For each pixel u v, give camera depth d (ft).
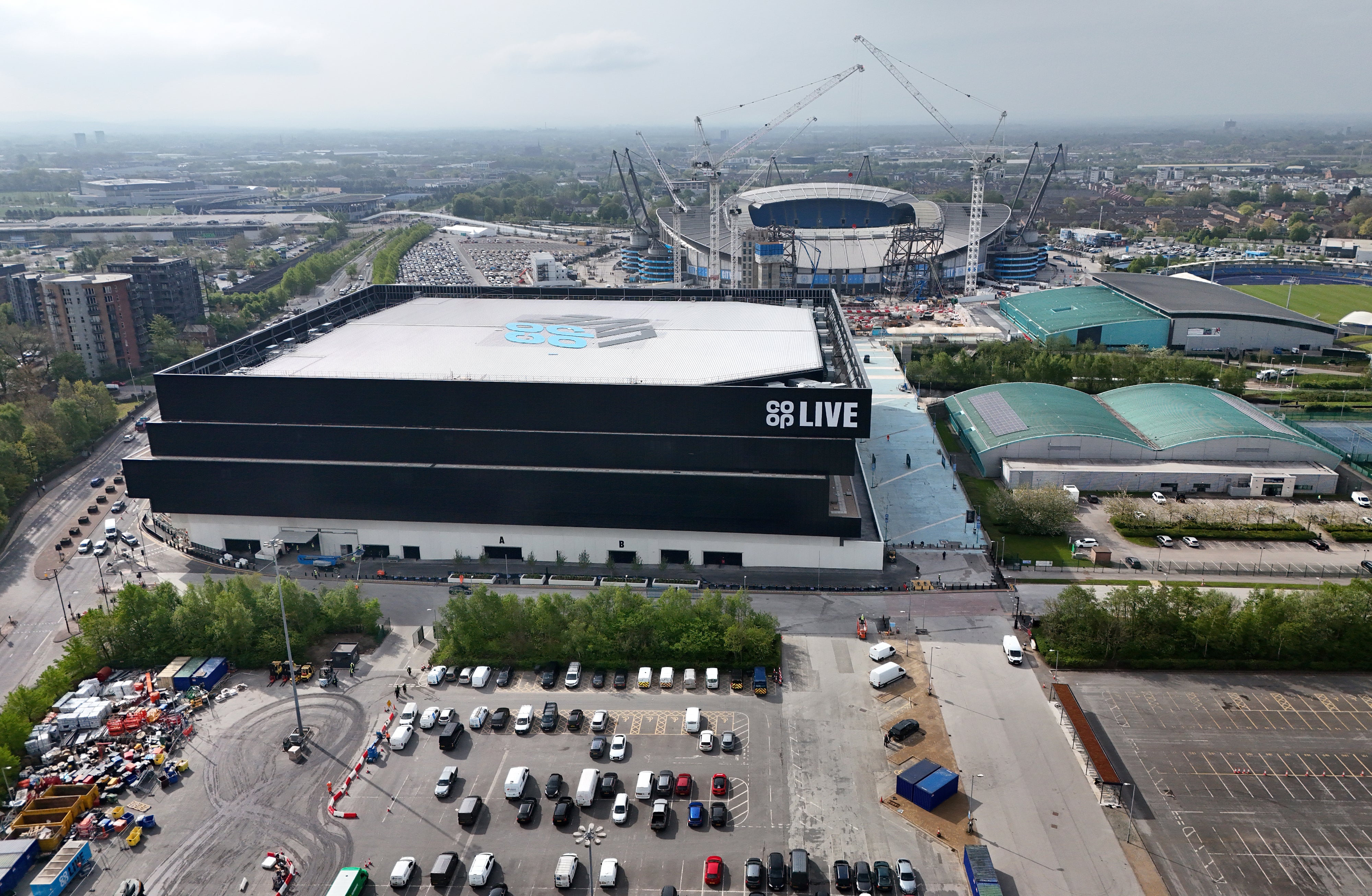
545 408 588.91
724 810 368.68
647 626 482.69
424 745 419.33
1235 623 473.26
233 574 593.01
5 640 522.47
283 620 484.74
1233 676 465.88
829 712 438.81
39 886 329.93
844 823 366.63
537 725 432.66
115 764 402.52
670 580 571.69
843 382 643.45
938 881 336.70
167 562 612.70
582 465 589.73
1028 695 450.71
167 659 486.79
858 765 400.88
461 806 374.02
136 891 334.44
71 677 463.83
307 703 452.35
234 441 609.83
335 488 601.21
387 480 595.47
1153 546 621.72
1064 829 362.33
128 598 495.41
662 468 583.58
